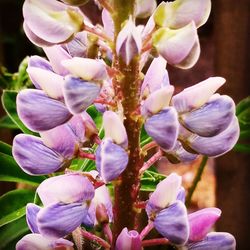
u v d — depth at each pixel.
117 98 0.16
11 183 0.31
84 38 0.16
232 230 0.30
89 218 0.17
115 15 0.15
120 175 0.16
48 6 0.15
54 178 0.16
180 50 0.15
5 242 0.22
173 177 0.15
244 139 0.26
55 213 0.15
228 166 0.29
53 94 0.15
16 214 0.22
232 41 0.27
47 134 0.16
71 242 0.17
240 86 0.28
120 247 0.16
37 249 0.16
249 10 0.27
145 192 0.25
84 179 0.16
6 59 0.45
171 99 0.15
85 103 0.15
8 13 0.45
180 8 0.15
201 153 0.16
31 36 0.16
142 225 0.25
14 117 0.23
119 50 0.15
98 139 0.17
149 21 0.16
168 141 0.15
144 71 0.20
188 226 0.15
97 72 0.15
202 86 0.15
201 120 0.15
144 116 0.15
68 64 0.15
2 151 0.23
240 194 0.29
